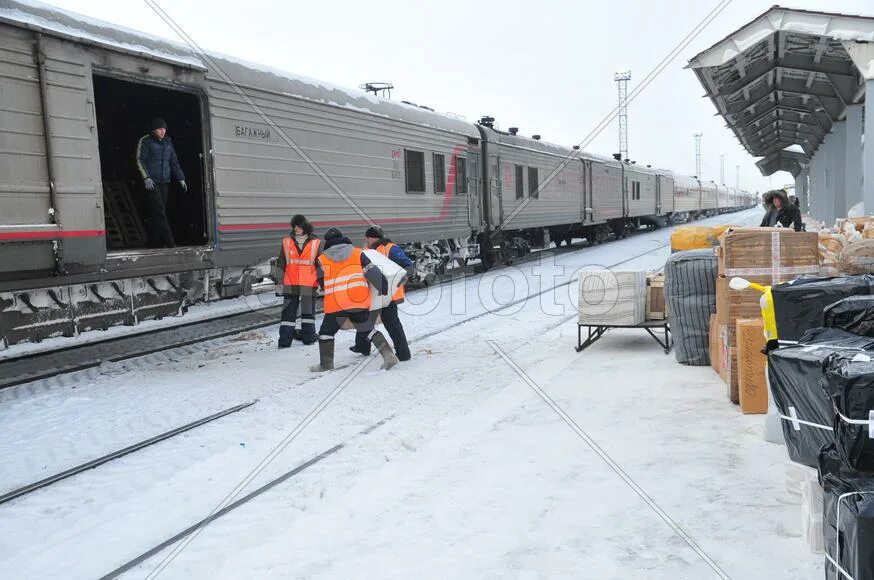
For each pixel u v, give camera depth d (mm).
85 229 6738
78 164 6691
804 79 18859
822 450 2619
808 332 3293
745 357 4867
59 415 5770
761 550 3049
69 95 6613
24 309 6316
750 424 4688
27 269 6242
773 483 3719
